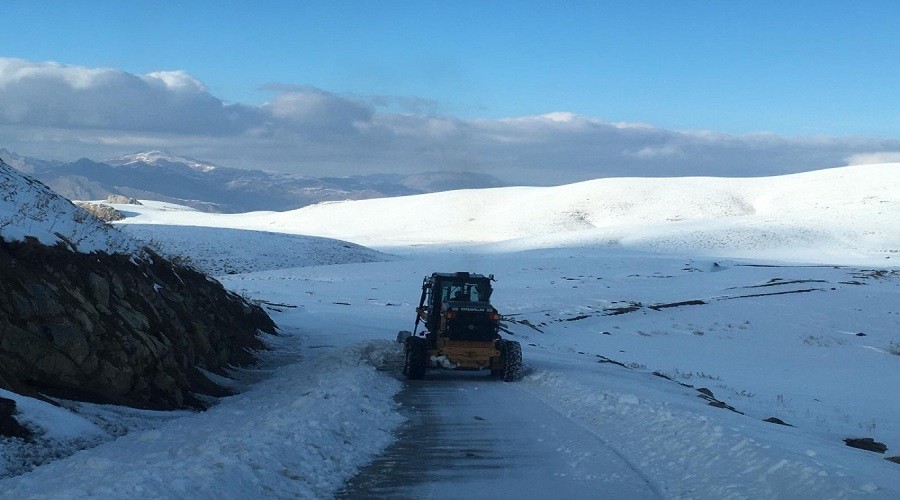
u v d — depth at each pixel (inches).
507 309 1660.9
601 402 550.3
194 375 629.3
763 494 318.0
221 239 3115.2
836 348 1400.1
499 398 616.1
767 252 3257.9
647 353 1301.7
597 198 5620.1
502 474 366.6
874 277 2330.2
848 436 600.1
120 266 638.5
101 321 524.7
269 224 5723.4
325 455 378.0
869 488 305.4
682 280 2313.0
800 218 4042.8
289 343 1015.6
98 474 302.7
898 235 3555.6
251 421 436.5
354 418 472.4
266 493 307.1
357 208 6166.3
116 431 439.2
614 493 334.0
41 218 607.2
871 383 1029.2
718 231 3688.5
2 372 422.9
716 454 381.1
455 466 381.7
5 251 506.9
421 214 5659.5
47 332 473.7
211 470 302.0
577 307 1742.1
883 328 1628.9
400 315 1514.5
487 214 5546.3
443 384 704.4
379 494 330.6
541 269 2620.6
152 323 607.2
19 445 362.3
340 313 1498.5
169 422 484.7
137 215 6008.9
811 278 2301.9
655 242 3479.3
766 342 1451.8
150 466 307.0
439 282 783.7
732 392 864.3
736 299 1908.2
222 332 795.4
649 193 5684.1
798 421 671.8
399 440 444.1
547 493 334.6
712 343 1422.2
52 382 468.4
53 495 262.7
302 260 2942.9
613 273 2511.1
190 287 824.3
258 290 1908.2
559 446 428.5
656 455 402.6
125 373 507.8
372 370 743.1
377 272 2524.6
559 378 682.8
